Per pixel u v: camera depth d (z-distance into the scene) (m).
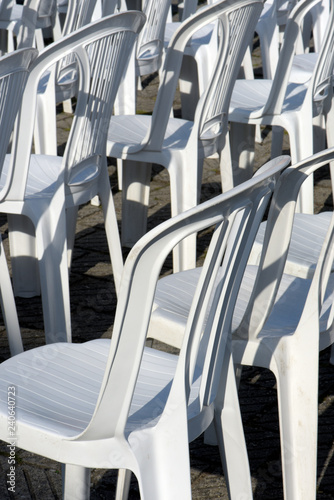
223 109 4.78
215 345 2.38
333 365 4.34
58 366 2.63
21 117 3.54
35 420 2.23
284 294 3.36
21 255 4.82
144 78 9.94
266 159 7.29
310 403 2.82
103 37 3.64
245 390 4.04
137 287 1.93
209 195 6.47
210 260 2.09
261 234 3.71
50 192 3.86
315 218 4.07
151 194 6.57
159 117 4.51
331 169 5.92
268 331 2.96
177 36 4.26
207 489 3.28
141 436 2.16
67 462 2.18
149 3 5.77
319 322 3.03
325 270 2.86
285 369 2.82
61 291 3.81
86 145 3.87
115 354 2.00
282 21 8.08
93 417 2.07
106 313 4.73
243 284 3.34
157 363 2.71
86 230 5.90
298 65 6.22
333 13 5.00
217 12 4.23
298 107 5.40
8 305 3.76
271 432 3.70
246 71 7.75
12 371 2.56
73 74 5.41
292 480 2.88
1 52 7.66
